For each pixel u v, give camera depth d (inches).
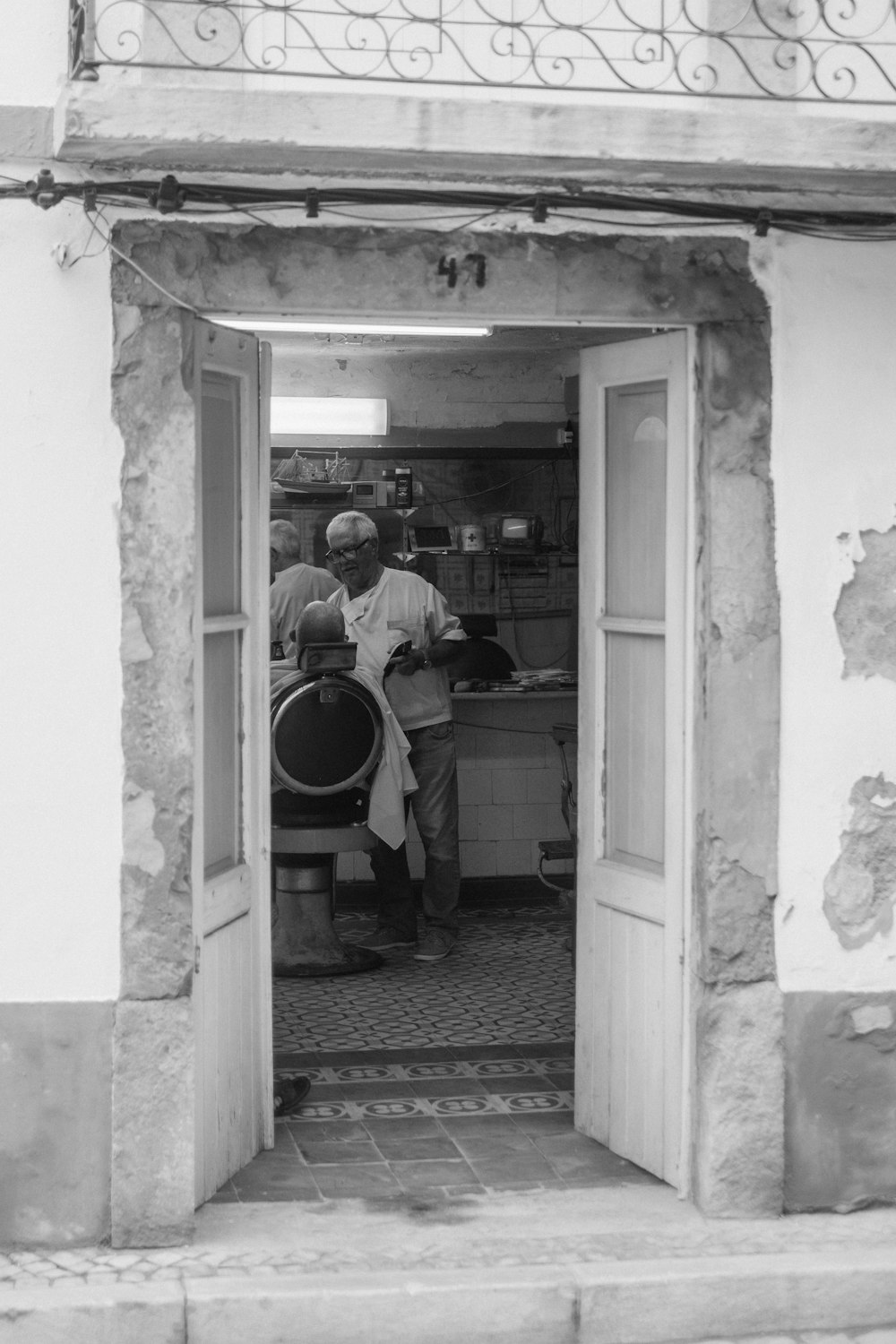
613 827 206.1
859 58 186.9
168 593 173.5
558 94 190.1
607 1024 205.5
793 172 170.6
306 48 175.3
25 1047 173.6
